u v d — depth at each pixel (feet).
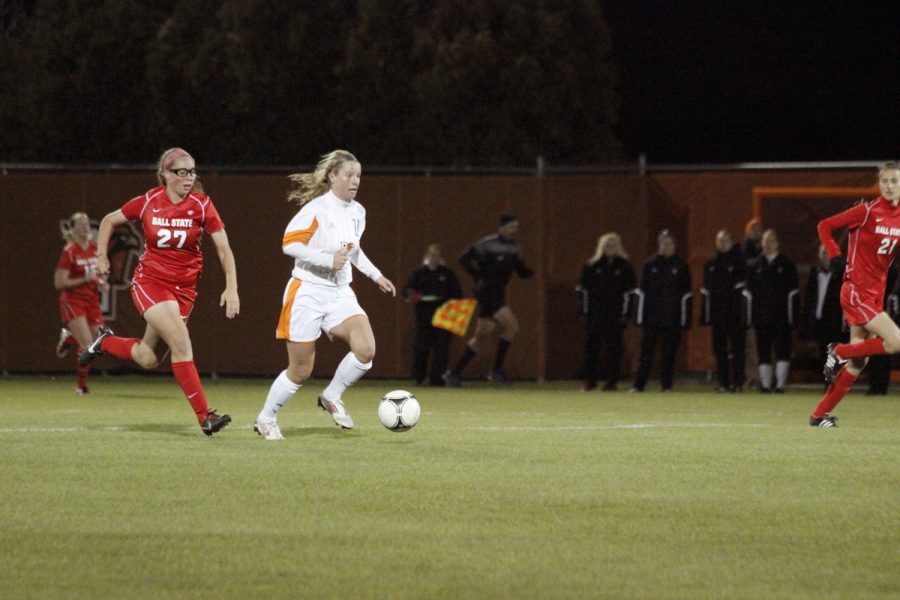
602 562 71.20
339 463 107.65
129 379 250.57
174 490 93.20
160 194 126.52
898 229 140.05
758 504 88.94
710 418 166.30
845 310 144.87
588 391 230.48
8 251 252.42
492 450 118.73
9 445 120.16
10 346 253.03
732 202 248.73
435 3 347.15
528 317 249.75
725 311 226.17
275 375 251.39
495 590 65.00
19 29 371.56
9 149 360.89
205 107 351.87
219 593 64.18
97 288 209.05
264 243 250.37
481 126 346.54
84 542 75.51
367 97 345.31
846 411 182.50
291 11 346.95
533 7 348.59
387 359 250.57
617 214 249.96
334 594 64.08
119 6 351.67
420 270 239.50
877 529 80.53
